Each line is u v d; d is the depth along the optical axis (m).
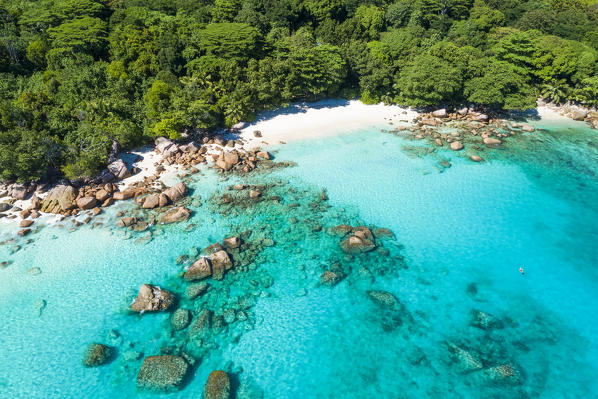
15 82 52.06
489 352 26.36
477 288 31.56
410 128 57.28
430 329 27.98
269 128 55.88
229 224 37.72
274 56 60.31
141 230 36.44
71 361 25.00
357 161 48.75
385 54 67.38
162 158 47.47
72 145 41.84
